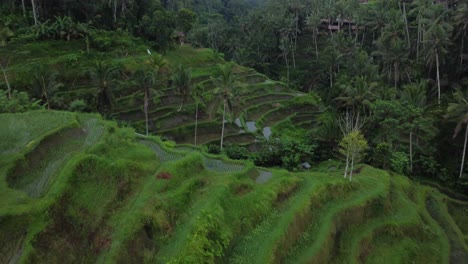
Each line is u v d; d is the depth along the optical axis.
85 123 33.50
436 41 57.69
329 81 81.69
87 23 65.38
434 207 40.12
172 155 32.16
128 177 25.89
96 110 48.94
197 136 53.34
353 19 92.88
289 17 97.56
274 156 46.53
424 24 67.00
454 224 37.34
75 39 61.72
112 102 49.72
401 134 54.44
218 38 102.19
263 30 95.62
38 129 29.88
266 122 62.75
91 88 54.19
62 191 21.80
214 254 22.06
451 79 63.72
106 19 71.88
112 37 65.69
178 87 53.00
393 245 32.34
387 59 64.00
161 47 71.62
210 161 34.84
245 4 160.50
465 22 59.28
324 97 74.25
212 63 75.12
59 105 46.69
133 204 24.02
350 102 51.72
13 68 51.31
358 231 32.12
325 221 30.28
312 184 33.41
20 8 65.81
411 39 76.44
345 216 32.06
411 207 36.62
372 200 34.22
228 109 51.91
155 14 72.31
